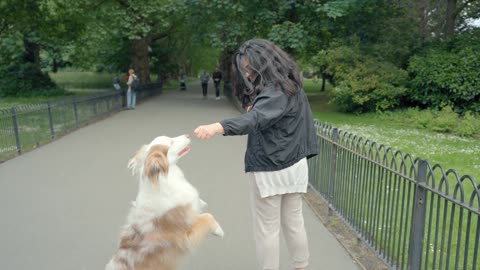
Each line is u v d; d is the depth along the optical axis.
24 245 4.45
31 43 28.53
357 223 4.45
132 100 18.84
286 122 2.90
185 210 2.95
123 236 2.90
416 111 14.49
